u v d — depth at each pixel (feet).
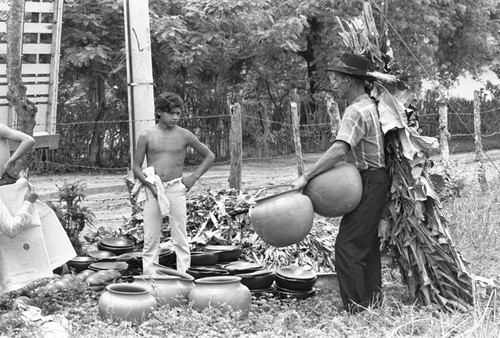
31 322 23.76
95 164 74.59
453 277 27.76
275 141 87.30
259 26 78.23
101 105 74.74
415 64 91.09
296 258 34.42
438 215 27.81
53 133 62.69
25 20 59.00
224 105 82.12
